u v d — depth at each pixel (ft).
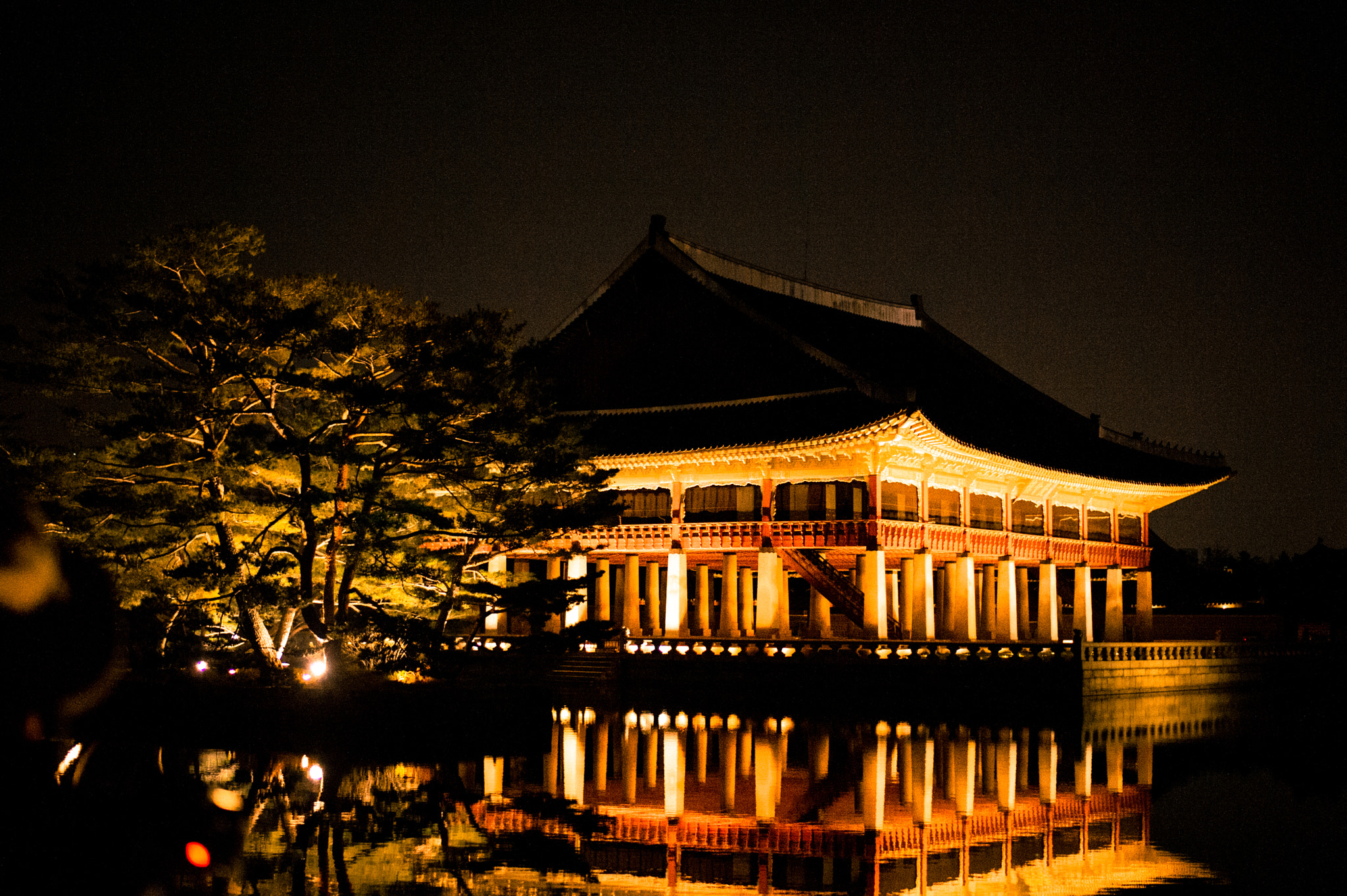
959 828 86.94
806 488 219.82
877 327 290.76
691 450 213.05
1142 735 157.07
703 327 241.55
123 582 144.77
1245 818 92.38
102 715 128.47
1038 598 295.69
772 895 66.33
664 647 197.16
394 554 155.94
